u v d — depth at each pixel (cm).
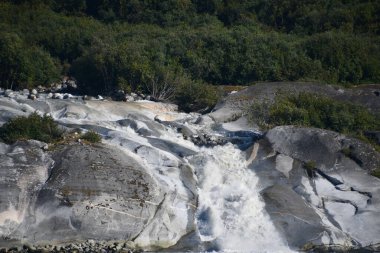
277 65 7244
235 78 7231
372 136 5450
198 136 5225
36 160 4297
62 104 5319
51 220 4044
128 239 4103
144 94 6594
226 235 4288
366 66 7456
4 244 3972
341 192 4753
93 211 4081
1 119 4906
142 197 4191
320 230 4331
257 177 4794
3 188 4091
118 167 4306
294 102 5850
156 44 7325
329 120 5659
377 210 4584
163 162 4603
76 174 4197
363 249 4325
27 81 7094
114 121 5212
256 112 5706
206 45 7488
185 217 4306
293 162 4916
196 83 6525
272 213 4438
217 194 4538
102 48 7125
